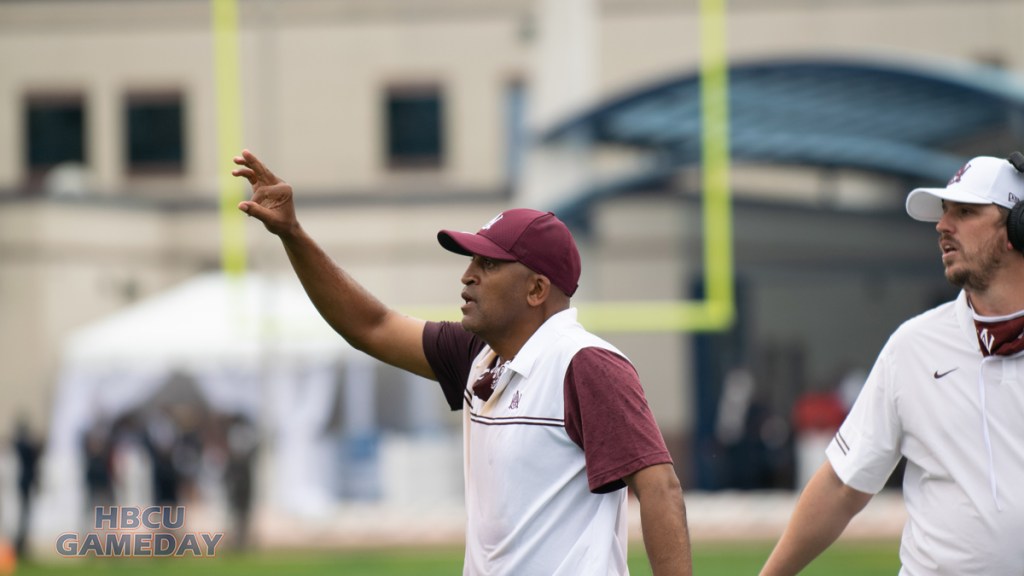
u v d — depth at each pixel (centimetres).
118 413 4403
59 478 4212
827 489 950
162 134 5703
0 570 3141
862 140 5031
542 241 863
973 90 4428
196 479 4225
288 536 3788
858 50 5341
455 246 874
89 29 5691
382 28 5516
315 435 4378
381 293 5488
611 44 5397
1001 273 860
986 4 5297
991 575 858
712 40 4397
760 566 2900
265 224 921
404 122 5525
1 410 5497
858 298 5775
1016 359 858
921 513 899
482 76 5481
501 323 868
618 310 4875
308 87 5541
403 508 4356
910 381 898
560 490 831
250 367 4381
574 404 828
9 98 5709
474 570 856
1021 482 851
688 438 5294
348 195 5519
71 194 5528
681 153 4953
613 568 837
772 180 5347
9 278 5506
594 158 5125
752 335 5603
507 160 5478
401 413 5006
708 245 4375
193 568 3064
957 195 863
